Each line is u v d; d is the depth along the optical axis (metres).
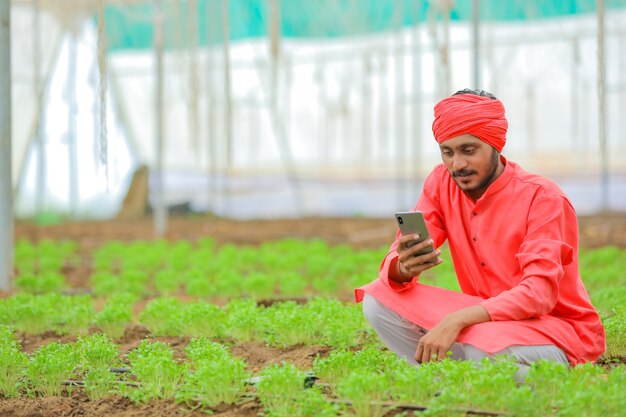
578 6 22.05
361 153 24.55
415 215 4.37
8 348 4.98
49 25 22.14
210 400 4.41
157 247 13.63
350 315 6.10
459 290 7.86
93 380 4.74
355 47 23.20
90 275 11.57
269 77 24.27
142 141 25.23
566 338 4.40
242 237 16.59
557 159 23.03
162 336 6.47
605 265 10.79
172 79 24.03
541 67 22.58
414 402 4.16
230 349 5.90
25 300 7.48
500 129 4.37
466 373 4.06
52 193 24.53
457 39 22.89
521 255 4.37
